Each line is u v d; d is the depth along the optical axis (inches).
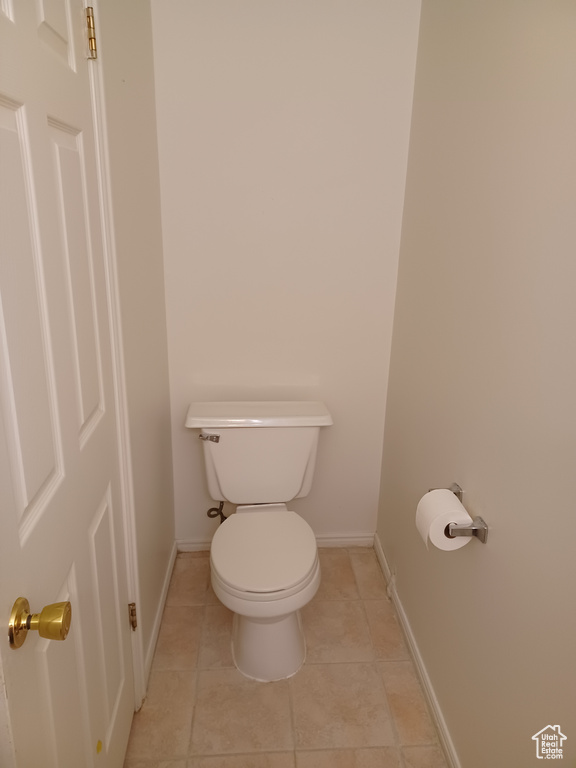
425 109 67.2
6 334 28.4
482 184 49.7
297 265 79.2
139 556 62.0
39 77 32.8
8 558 27.7
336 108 73.0
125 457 55.1
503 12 45.4
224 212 76.3
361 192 76.5
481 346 49.5
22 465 30.5
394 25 70.1
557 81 36.9
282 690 66.6
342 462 90.4
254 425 75.5
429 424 64.7
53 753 35.4
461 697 54.4
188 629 76.3
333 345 83.4
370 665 70.6
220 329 81.4
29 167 31.4
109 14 48.2
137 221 60.7
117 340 51.5
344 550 94.6
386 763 58.0
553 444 37.1
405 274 75.8
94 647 45.6
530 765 40.2
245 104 72.2
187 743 59.7
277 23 69.5
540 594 38.7
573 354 34.7
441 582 60.7
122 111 53.5
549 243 37.7
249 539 68.9
